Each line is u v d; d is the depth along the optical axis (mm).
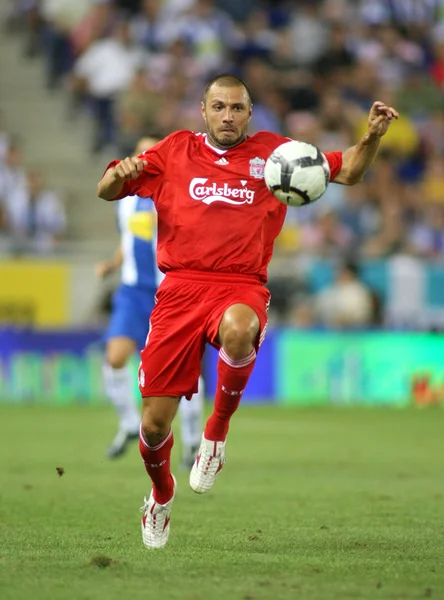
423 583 17859
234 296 20922
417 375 63219
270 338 63125
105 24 82000
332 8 87312
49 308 64562
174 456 40594
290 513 26625
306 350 62938
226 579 18094
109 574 18438
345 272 64812
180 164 21469
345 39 87000
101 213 77000
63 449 41719
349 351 62875
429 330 64500
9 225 70000
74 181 77875
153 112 76312
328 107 81062
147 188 21594
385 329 63719
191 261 21031
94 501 28422
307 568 19156
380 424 52500
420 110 85000
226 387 20734
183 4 83625
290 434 47906
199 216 21125
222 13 85875
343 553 20828
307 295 65688
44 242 66750
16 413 56594
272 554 20688
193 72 80500
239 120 21250
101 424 51500
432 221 75500
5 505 27547
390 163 80938
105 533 23297
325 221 72062
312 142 79750
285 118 81438
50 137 79938
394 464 37594
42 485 31578
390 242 72062
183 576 18328
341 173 21734
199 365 21078
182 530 23906
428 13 91062
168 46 81938
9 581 17781
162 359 20844
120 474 34406
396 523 25016
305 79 83125
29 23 84875
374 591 17188
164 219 21438
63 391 62062
